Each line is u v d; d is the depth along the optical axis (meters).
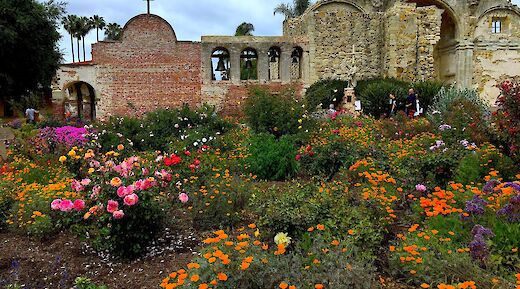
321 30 25.89
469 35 28.62
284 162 8.59
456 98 13.73
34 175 8.09
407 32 25.55
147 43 24.22
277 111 11.93
